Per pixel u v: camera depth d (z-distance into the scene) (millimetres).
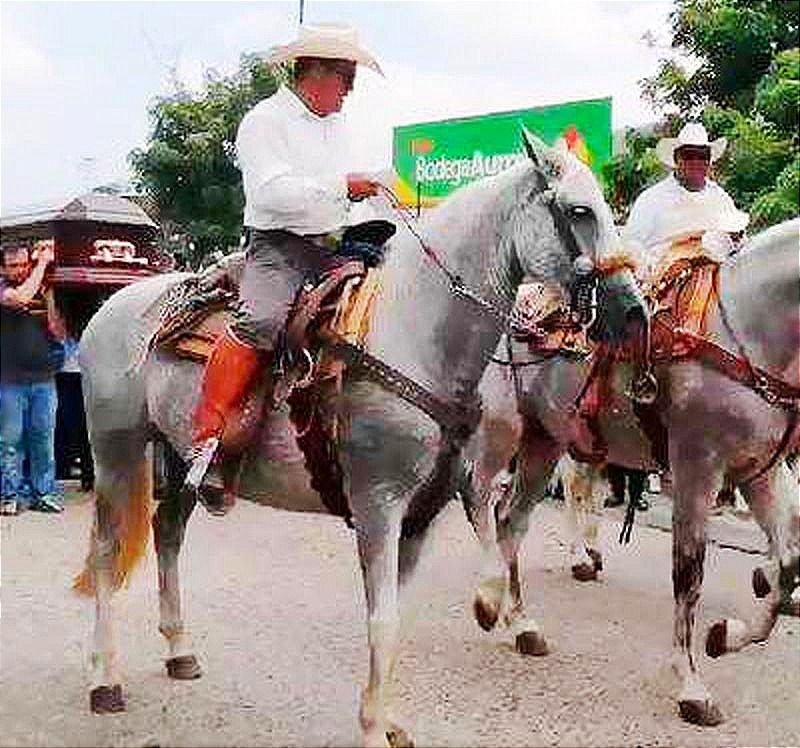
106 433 5133
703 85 12703
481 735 4738
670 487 6074
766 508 5406
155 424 4984
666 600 7008
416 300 4195
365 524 4215
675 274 5297
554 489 10562
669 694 5289
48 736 4617
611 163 11328
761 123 11562
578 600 6977
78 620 6324
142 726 4750
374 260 4422
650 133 12727
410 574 4457
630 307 4129
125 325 5090
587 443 5934
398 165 12727
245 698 5109
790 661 5801
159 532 5332
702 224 6039
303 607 6660
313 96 4387
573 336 5730
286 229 4301
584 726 4871
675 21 12742
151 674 5418
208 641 5949
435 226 4246
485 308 4203
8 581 7180
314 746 4559
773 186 11188
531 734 4766
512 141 11719
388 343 4191
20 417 9461
